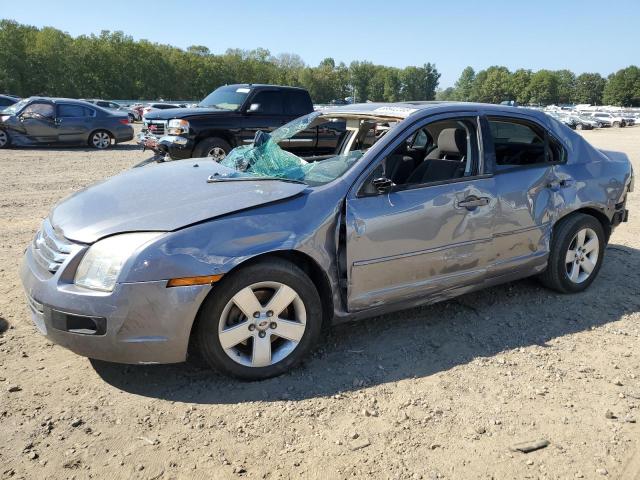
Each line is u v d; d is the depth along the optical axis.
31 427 2.86
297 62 139.25
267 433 2.87
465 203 3.89
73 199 3.68
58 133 16.73
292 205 3.33
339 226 3.44
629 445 2.85
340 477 2.56
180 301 2.97
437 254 3.81
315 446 2.78
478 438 2.87
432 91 151.88
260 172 4.00
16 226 6.79
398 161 4.42
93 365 3.49
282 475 2.57
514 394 3.29
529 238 4.34
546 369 3.59
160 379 3.35
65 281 3.02
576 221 4.62
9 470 2.54
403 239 3.63
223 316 3.16
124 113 18.31
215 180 3.58
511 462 2.70
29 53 86.56
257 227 3.18
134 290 2.92
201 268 2.99
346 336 3.99
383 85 147.25
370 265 3.54
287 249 3.23
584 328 4.22
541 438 2.88
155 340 3.00
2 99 22.56
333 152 4.98
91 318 2.95
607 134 43.69
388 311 3.78
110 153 16.09
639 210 8.59
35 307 3.16
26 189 9.41
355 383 3.36
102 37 97.19
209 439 2.81
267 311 3.28
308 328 3.41
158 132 10.84
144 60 98.31
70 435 2.81
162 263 2.94
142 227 3.05
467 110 4.09
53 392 3.18
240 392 3.23
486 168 4.06
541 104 158.38
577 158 4.69
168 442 2.78
